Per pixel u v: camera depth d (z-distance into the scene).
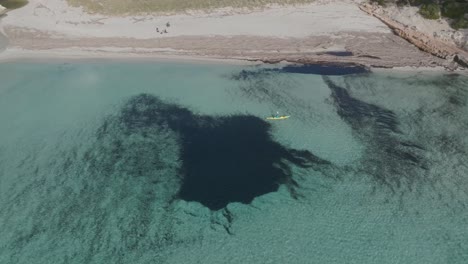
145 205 31.58
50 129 39.22
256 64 48.22
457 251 27.75
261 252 27.94
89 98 43.34
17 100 43.19
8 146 37.19
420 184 32.72
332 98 42.44
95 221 30.44
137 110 41.44
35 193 32.66
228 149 36.44
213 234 29.19
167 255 27.95
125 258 27.86
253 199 31.73
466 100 42.19
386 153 35.72
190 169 34.56
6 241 29.12
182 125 39.34
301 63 48.12
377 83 44.66
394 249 27.92
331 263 27.14
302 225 29.62
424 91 43.50
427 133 37.88
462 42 50.22
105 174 34.25
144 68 48.12
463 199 31.36
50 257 28.06
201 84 45.03
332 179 33.28
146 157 35.81
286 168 34.41
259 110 40.97
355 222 29.77
